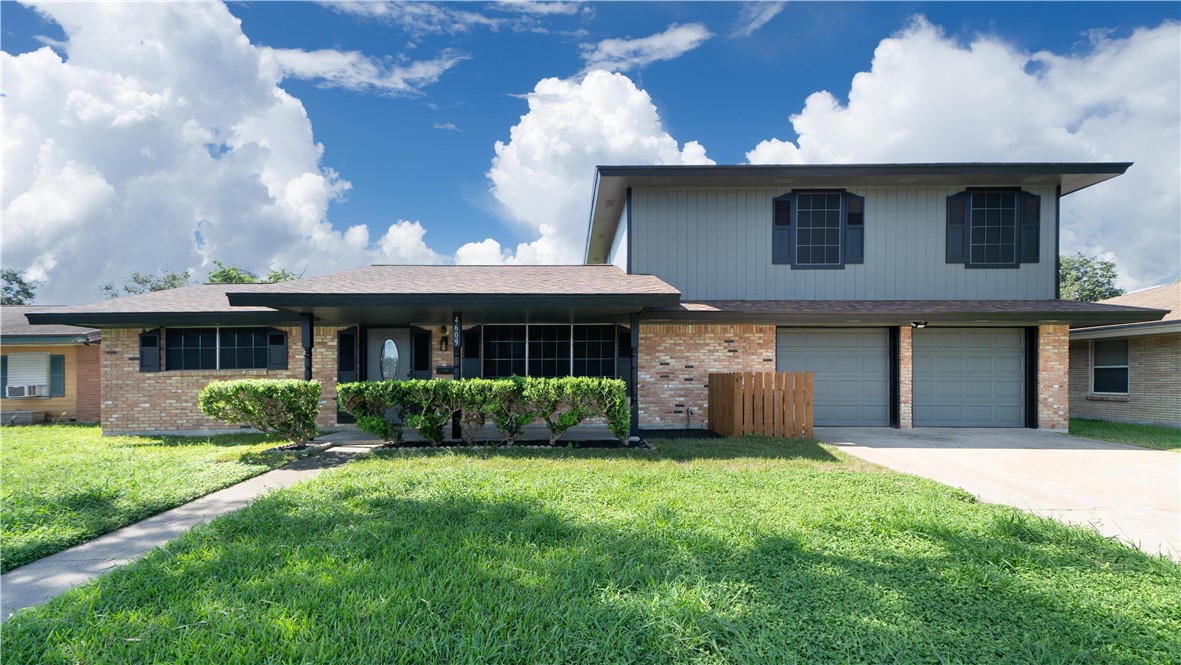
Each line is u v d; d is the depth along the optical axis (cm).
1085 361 1595
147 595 326
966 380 1295
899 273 1328
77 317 1127
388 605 307
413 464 741
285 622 286
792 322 1191
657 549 396
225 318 1143
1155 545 445
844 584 338
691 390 1230
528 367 1245
